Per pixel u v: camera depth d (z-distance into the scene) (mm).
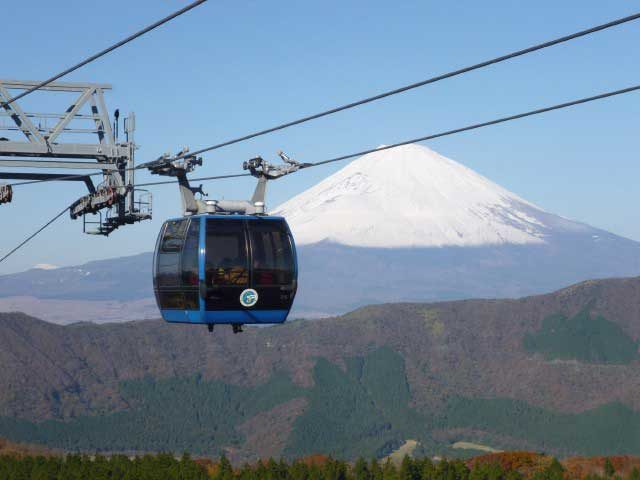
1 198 49625
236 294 32344
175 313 33781
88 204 51062
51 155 49750
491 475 147500
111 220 51125
